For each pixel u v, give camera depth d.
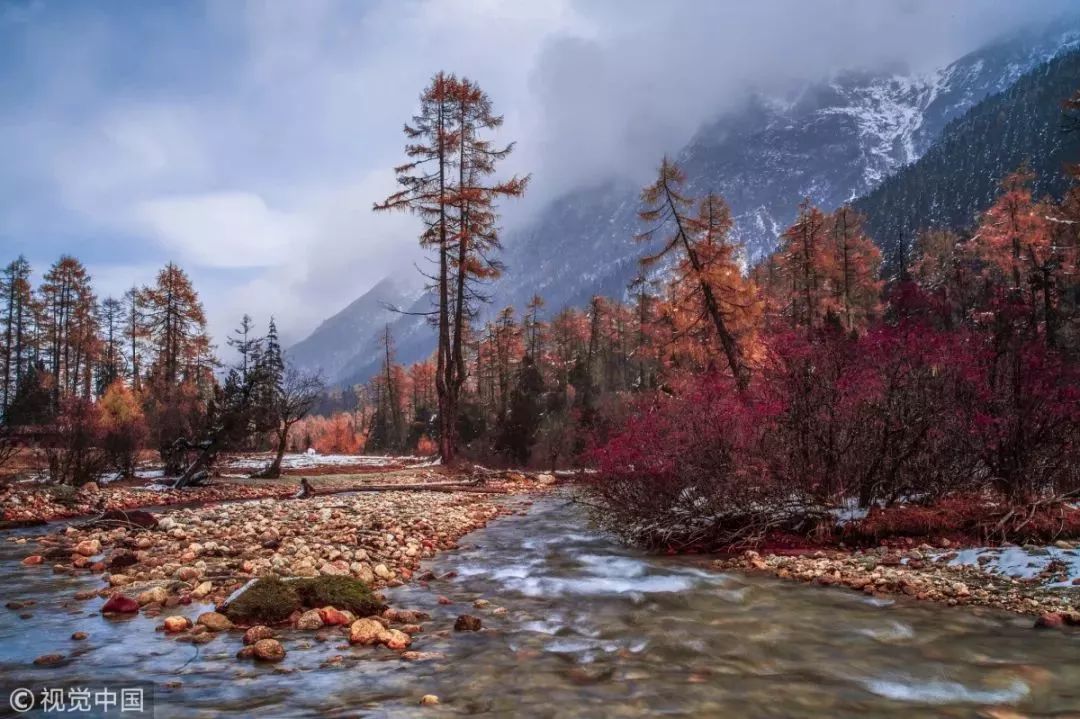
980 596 6.38
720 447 9.88
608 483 10.77
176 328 49.38
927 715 3.79
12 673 4.27
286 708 3.77
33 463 17.89
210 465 20.28
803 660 4.79
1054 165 124.00
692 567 8.46
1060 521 8.12
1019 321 10.13
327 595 5.97
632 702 3.97
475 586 7.40
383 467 29.42
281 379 22.97
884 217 165.38
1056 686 4.21
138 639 5.05
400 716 3.69
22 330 51.19
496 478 23.00
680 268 23.80
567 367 66.50
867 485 9.61
